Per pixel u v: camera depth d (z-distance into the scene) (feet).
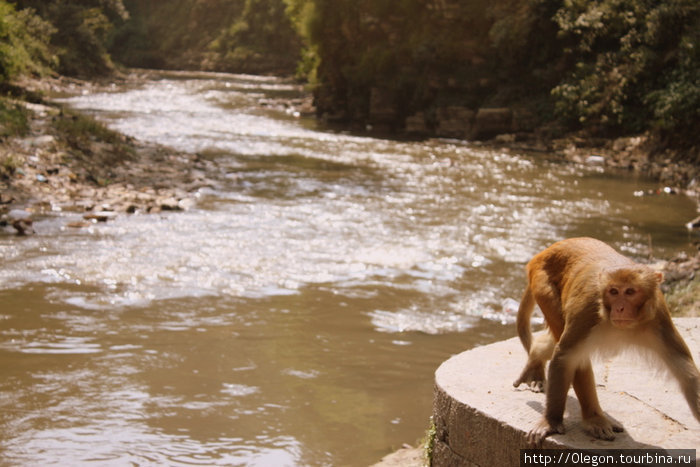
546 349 14.38
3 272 33.12
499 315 30.37
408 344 27.30
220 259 36.52
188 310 29.84
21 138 58.08
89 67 175.83
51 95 125.08
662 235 44.19
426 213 48.47
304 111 122.93
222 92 152.05
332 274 35.06
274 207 48.62
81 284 32.12
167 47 249.75
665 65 76.28
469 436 14.15
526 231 44.24
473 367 16.16
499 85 95.14
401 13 105.70
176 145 75.00
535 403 14.16
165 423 20.75
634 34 79.66
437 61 100.17
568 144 80.69
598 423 12.84
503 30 91.09
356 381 24.12
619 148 75.77
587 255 12.39
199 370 24.44
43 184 49.08
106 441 19.58
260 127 98.32
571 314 11.84
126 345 26.14
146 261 35.63
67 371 23.86
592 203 53.52
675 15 75.36
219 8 252.21
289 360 25.52
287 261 36.73
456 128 94.02
